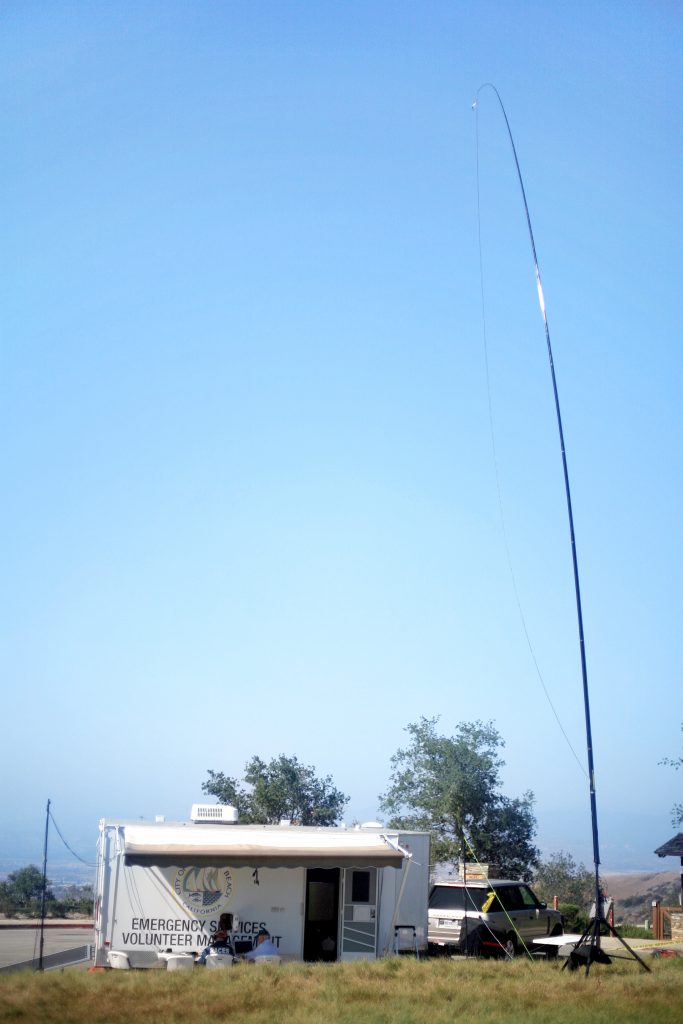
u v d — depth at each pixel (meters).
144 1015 11.77
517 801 35.50
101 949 18.64
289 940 19.06
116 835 19.20
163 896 19.00
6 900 39.41
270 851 18.45
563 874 51.41
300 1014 12.00
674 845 30.45
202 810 20.91
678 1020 12.03
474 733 35.62
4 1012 11.70
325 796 38.50
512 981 14.80
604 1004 12.94
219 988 13.73
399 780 35.66
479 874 24.36
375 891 19.55
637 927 32.84
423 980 14.84
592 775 16.30
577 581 16.94
